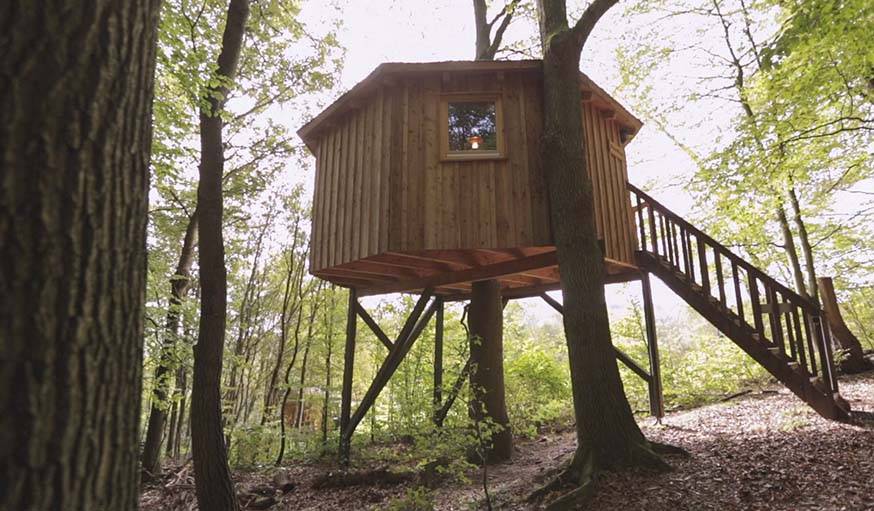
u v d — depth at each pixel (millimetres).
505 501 5160
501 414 7965
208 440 5430
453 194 6664
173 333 9594
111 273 1421
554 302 10336
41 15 1318
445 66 6762
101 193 1397
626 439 5004
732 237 10930
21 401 1194
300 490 7594
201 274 5762
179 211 12594
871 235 12016
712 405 9109
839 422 5758
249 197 13398
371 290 9586
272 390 14750
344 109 7766
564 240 5660
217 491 5348
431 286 8477
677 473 4707
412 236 6551
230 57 6234
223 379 16750
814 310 6262
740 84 11430
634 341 13250
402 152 6805
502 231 6531
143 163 1590
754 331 6785
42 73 1299
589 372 5234
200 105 5891
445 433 5871
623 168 8586
